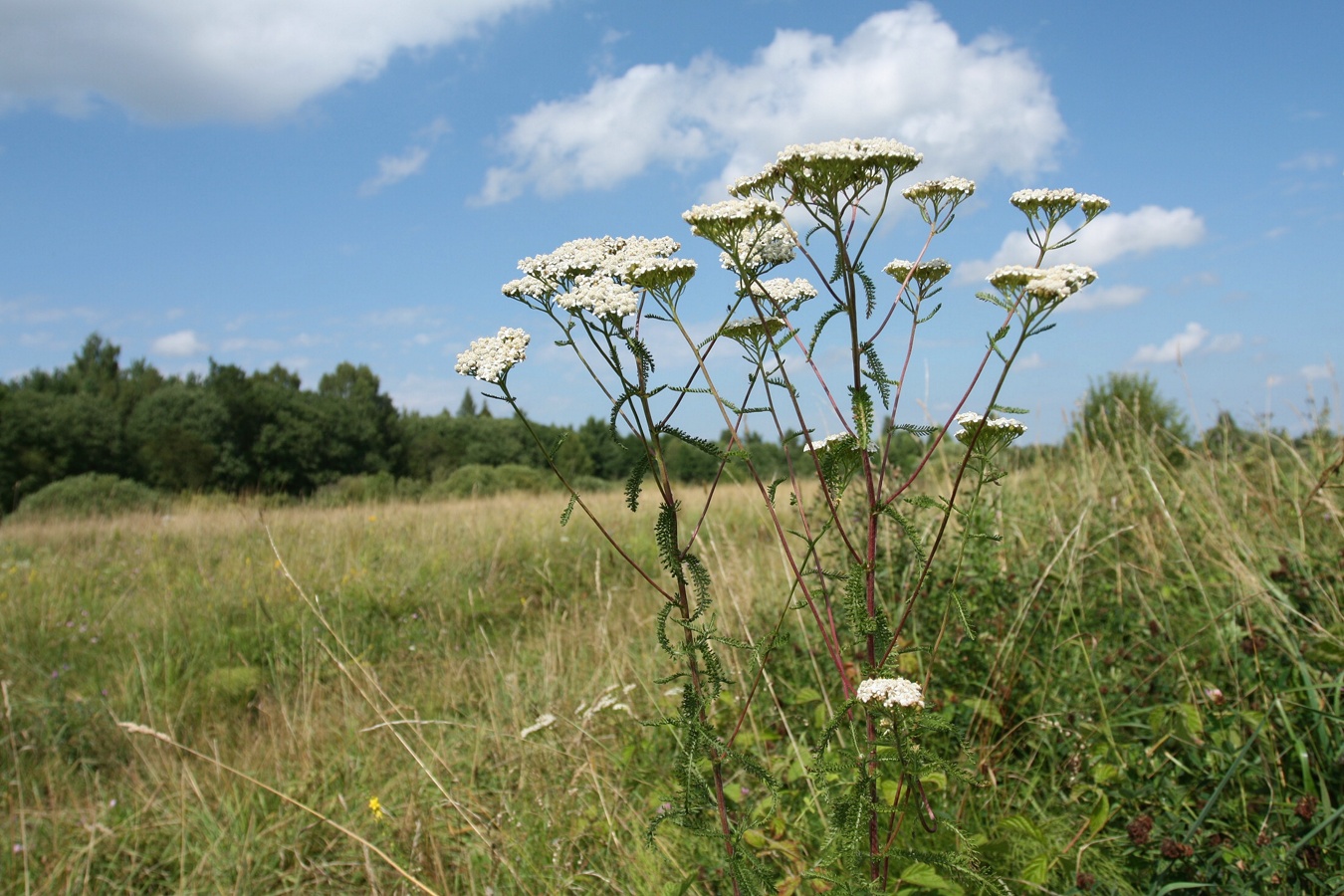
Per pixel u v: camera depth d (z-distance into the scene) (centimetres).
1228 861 236
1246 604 343
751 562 527
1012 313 203
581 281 225
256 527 1009
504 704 441
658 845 295
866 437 205
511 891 294
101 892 319
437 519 1080
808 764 294
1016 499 527
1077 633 348
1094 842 266
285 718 438
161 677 560
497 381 227
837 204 216
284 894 310
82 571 852
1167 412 794
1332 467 391
